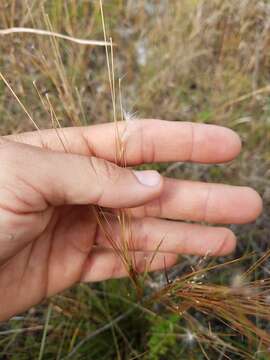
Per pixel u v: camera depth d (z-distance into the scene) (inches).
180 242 5.8
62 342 6.1
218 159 5.7
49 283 5.8
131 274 5.6
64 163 4.6
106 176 4.6
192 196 5.7
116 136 5.5
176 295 5.4
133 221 5.8
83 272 5.9
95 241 5.9
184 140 5.6
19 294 5.6
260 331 5.1
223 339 6.1
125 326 6.4
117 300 6.4
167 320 6.2
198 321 6.3
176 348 6.2
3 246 4.7
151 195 4.8
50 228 5.6
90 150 5.6
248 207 5.7
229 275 6.6
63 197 4.7
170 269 6.7
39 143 5.6
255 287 5.2
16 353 6.3
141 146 5.6
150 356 6.1
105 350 6.4
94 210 5.4
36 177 4.5
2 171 4.4
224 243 5.8
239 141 5.6
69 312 6.4
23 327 6.5
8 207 4.5
